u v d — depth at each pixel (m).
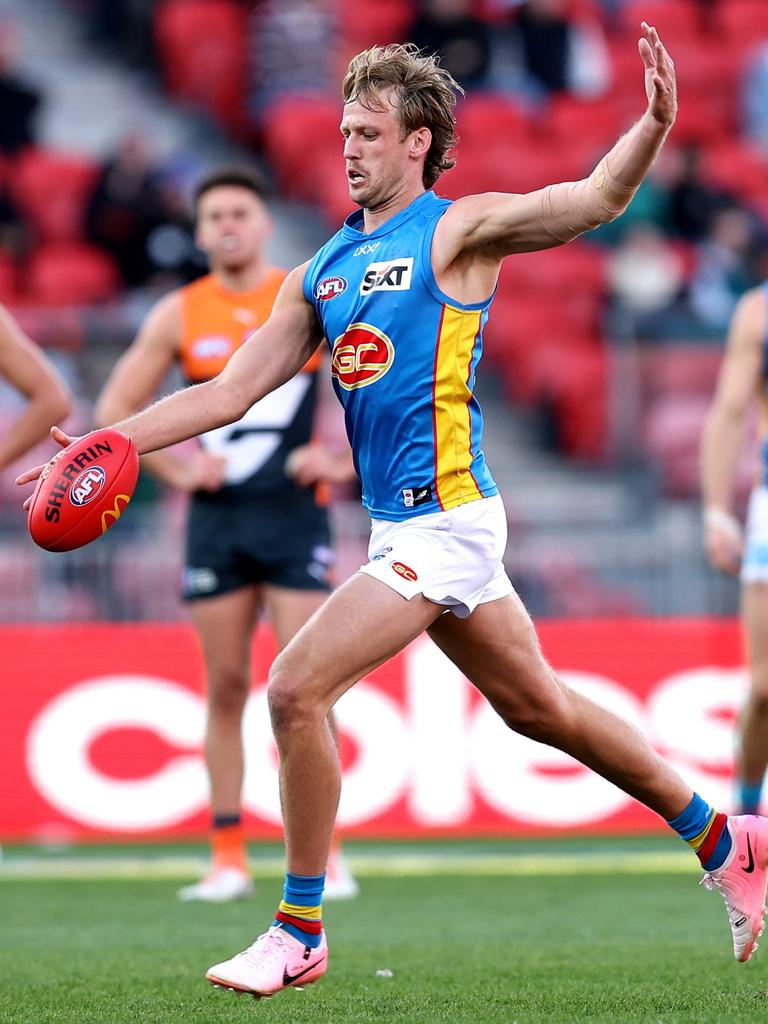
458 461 12.87
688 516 38.47
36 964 16.52
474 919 20.42
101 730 31.50
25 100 55.06
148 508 35.53
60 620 33.38
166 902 22.42
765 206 53.84
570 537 35.38
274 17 57.72
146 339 23.06
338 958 16.81
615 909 21.42
